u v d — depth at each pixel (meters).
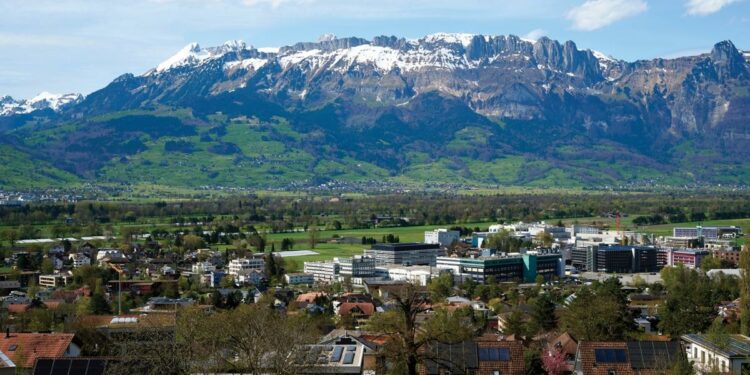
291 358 175.62
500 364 187.25
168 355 178.00
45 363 185.75
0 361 189.25
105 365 185.50
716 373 185.25
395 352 153.88
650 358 192.88
